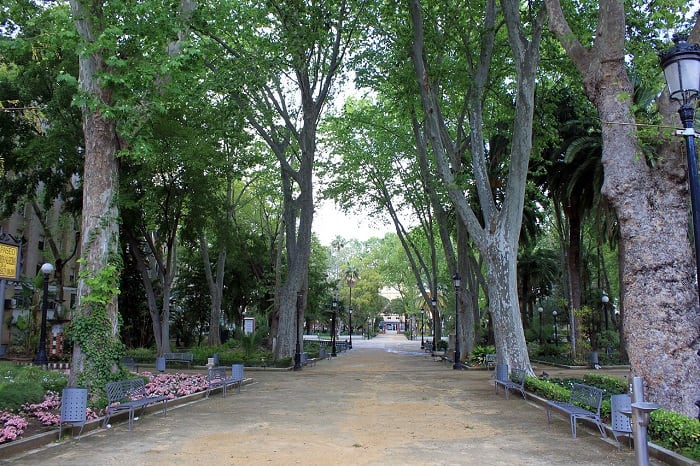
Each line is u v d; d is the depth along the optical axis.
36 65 21.33
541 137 21.31
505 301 16.75
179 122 22.72
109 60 11.47
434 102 19.94
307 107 24.97
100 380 11.62
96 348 11.81
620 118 9.66
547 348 31.92
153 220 23.39
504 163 27.69
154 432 9.45
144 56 12.84
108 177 12.70
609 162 9.70
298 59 19.25
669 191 9.18
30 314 28.64
